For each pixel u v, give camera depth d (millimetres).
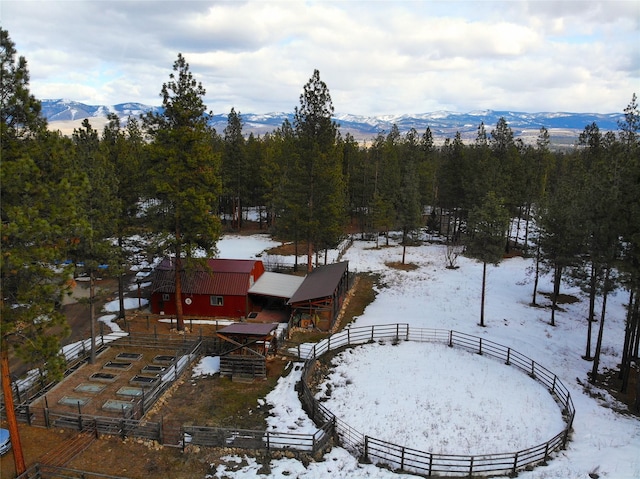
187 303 33281
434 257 54281
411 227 50406
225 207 74875
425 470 16781
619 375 27234
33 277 14609
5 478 15266
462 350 28953
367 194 65500
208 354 26688
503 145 63812
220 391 22266
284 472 16234
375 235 66375
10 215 13148
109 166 29484
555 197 35094
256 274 36281
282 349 27172
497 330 32500
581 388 25141
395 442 18766
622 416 22438
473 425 20312
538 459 17859
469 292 41188
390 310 35781
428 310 36125
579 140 54125
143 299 36719
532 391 23969
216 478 15836
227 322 31953
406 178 51844
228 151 65250
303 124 39938
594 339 32938
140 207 32281
